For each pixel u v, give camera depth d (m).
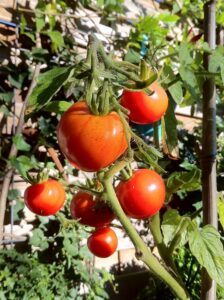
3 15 0.61
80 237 0.66
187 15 0.80
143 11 0.81
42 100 0.18
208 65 0.30
